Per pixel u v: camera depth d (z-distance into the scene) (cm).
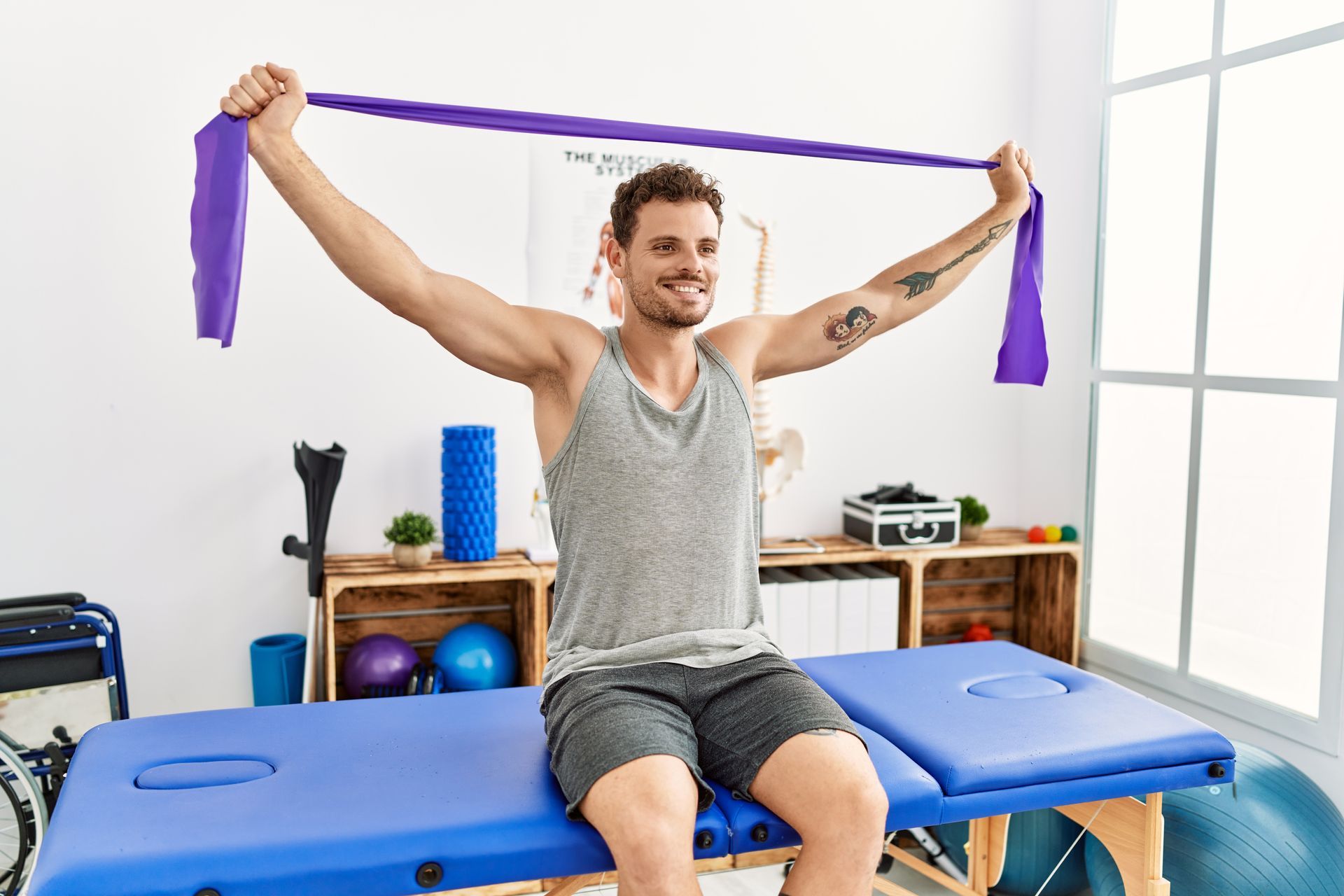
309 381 298
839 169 337
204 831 150
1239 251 289
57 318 277
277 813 155
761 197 330
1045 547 334
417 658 292
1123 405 329
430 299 169
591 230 314
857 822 151
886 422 351
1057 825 248
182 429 289
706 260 178
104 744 180
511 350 176
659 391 183
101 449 283
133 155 279
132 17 276
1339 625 261
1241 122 288
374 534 308
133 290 282
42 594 266
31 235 273
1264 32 281
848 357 344
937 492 360
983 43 351
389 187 299
